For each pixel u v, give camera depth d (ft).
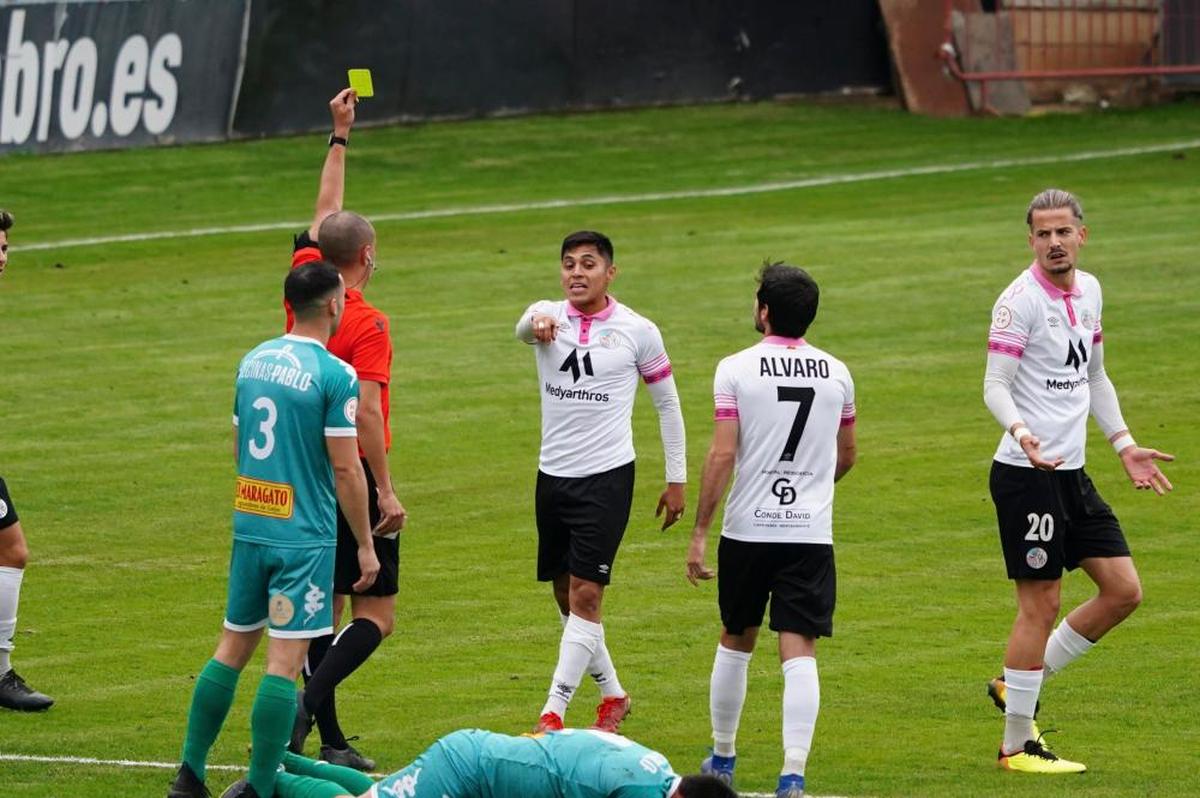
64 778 89.51
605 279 99.60
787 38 363.56
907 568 131.54
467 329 206.08
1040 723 100.83
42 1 298.15
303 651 84.64
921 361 190.49
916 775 91.45
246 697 107.04
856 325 204.95
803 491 89.25
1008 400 93.20
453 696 105.91
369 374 91.35
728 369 89.97
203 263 239.91
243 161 302.66
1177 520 141.69
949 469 155.63
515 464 159.43
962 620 120.16
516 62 341.00
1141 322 203.00
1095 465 156.56
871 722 101.09
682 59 355.36
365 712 102.78
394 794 72.23
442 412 175.01
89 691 106.11
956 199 279.28
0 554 102.12
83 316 212.84
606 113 348.59
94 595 126.52
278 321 210.79
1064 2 364.58
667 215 270.05
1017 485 94.07
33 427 170.50
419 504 148.46
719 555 90.63
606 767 69.36
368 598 93.04
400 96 330.54
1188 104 364.79
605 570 97.09
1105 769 92.32
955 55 358.43
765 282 90.99
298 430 83.97
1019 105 358.02
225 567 133.69
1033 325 94.12
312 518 84.48
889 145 326.44
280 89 318.24
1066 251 93.71
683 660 113.39
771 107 357.82
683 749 96.68
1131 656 112.88
